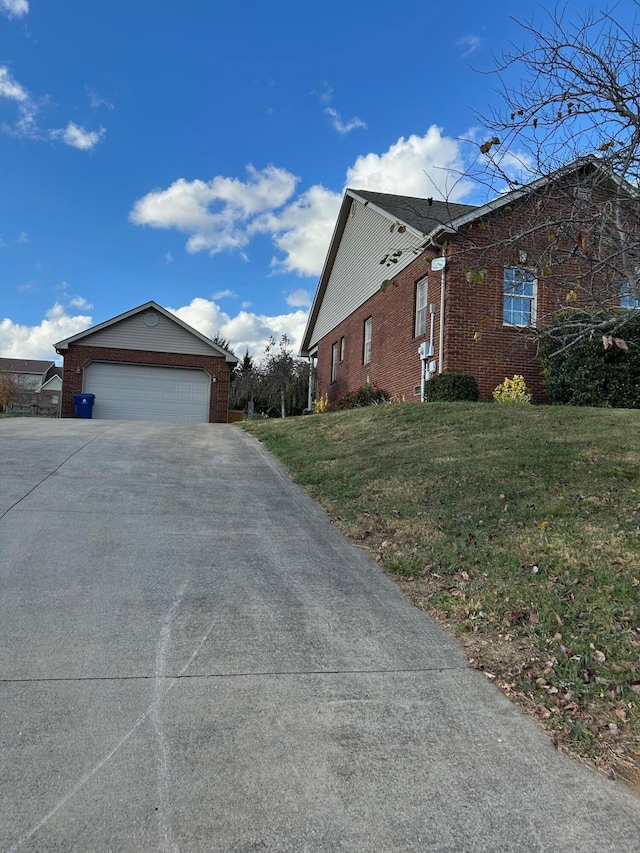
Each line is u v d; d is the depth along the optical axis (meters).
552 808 2.59
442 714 3.26
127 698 3.23
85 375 21.70
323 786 2.66
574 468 7.23
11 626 3.90
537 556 5.19
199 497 7.30
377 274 17.92
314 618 4.32
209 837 2.33
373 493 7.27
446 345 13.26
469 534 5.82
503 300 13.53
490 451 8.20
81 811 2.42
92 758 2.74
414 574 5.19
